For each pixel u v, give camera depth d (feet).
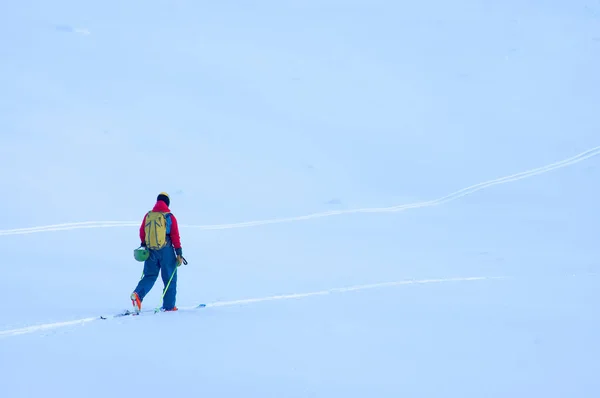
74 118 409.08
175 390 70.13
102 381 71.10
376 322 114.83
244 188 330.54
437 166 412.77
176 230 121.70
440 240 248.73
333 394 72.49
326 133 462.60
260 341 96.07
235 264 193.06
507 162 431.02
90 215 249.14
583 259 215.51
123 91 499.10
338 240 242.78
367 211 303.48
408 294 149.59
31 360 77.41
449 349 95.96
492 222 290.76
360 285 163.43
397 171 395.34
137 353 84.12
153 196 296.10
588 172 403.75
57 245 199.62
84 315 110.52
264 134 442.91
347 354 90.84
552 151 458.91
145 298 141.49
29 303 121.60
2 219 225.97
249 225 264.52
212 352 87.61
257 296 146.20
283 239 239.50
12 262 167.02
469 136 491.72
